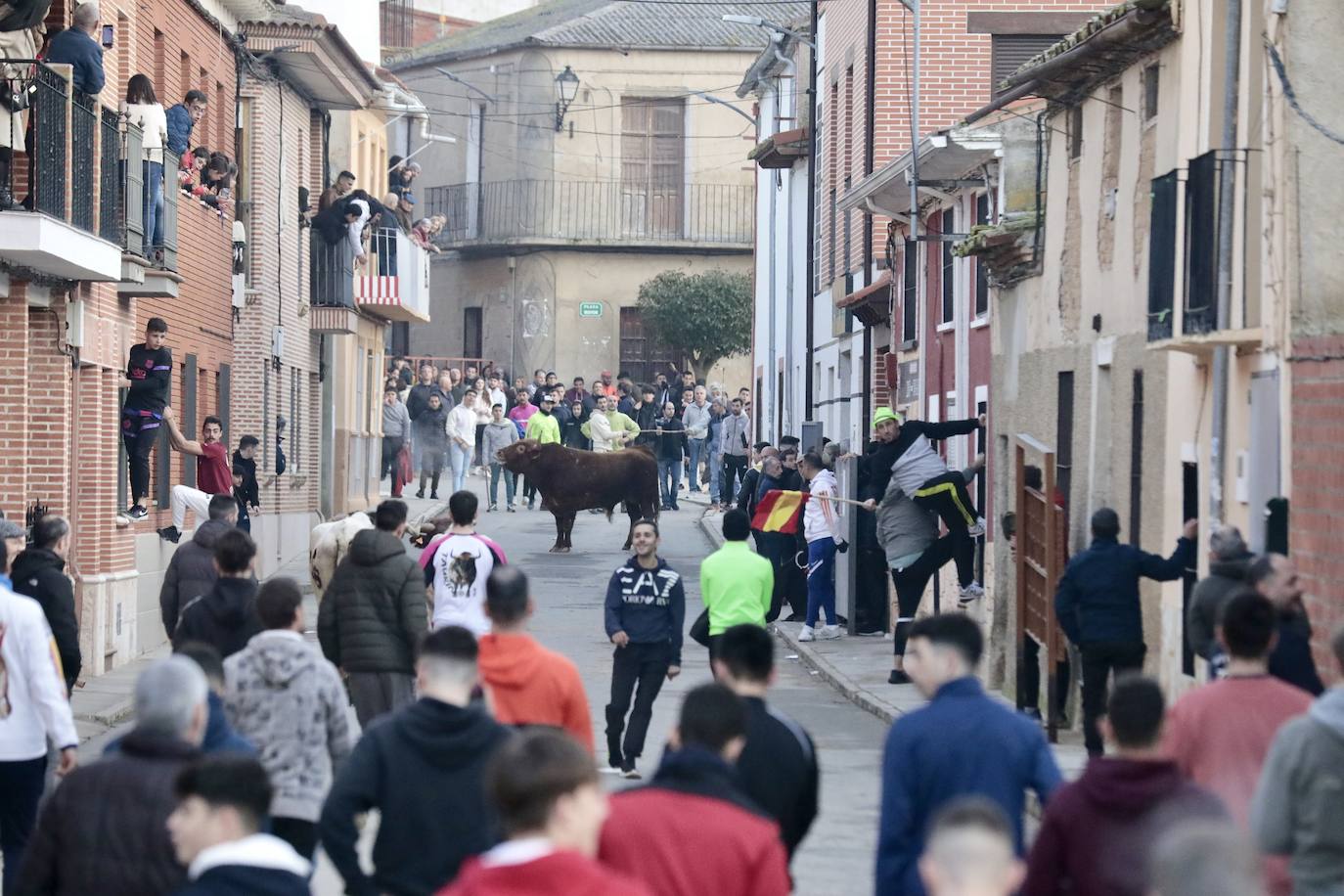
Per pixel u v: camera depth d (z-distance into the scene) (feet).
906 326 279.28
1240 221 137.08
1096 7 303.68
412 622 114.42
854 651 220.64
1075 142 183.73
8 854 95.50
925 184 238.68
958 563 197.77
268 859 54.75
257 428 304.09
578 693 86.22
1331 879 65.98
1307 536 123.34
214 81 274.57
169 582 130.21
